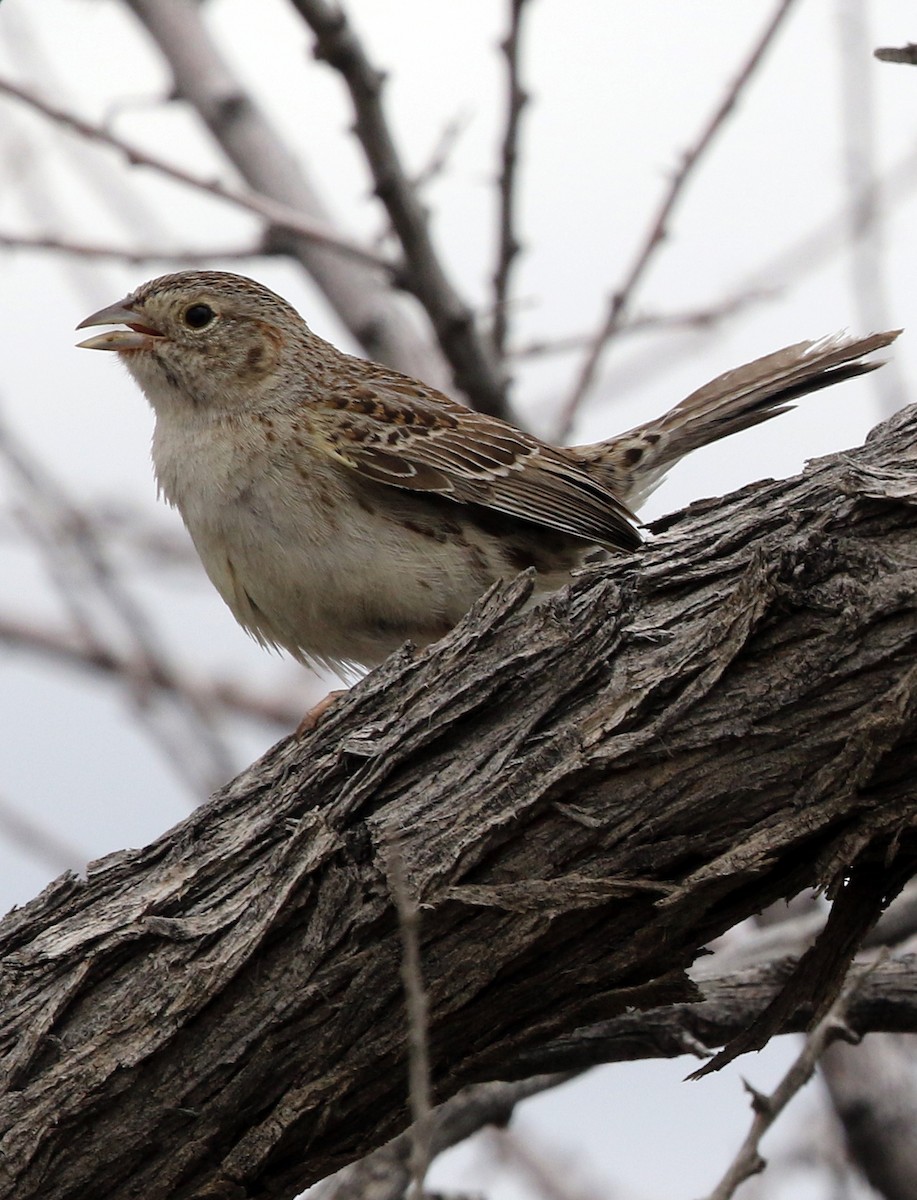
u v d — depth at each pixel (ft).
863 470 21.01
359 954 22.62
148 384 37.81
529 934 22.08
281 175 47.14
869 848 21.70
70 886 24.73
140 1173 23.25
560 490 36.19
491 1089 33.71
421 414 36.37
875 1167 35.42
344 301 47.03
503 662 22.79
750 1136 16.38
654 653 22.02
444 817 22.43
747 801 21.40
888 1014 28.73
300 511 35.17
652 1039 29.30
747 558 22.13
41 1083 23.25
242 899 23.38
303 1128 23.15
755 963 31.86
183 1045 23.11
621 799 21.83
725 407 40.34
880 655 20.68
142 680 41.81
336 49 36.47
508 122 40.19
